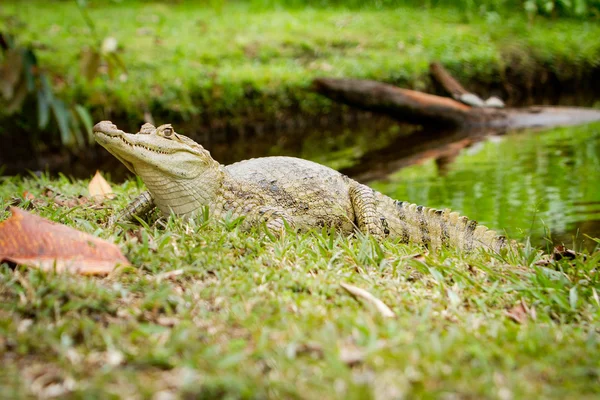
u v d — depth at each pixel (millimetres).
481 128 14211
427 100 14164
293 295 4121
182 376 3096
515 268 5039
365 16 20766
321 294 4203
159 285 4078
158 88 13844
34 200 6430
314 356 3291
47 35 16766
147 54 15812
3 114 12391
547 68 18312
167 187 5746
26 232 4242
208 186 5844
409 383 3053
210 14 20922
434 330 3758
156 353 3219
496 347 3504
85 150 12727
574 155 11109
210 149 13430
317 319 3684
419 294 4355
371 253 4980
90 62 11289
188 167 5715
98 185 7336
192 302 3924
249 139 14273
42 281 3932
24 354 3301
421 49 17859
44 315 3637
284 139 14414
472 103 14758
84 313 3703
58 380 3104
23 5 21438
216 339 3496
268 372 3172
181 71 14656
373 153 12547
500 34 19375
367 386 2973
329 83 14070
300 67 16094
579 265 5121
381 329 3555
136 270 4273
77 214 5914
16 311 3695
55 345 3307
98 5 22219
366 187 6492
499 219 7684
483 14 21469
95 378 3070
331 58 16938
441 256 5129
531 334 3760
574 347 3645
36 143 12453
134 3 22984
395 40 18438
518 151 11711
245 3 23656
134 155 5512
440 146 12805
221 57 16281
